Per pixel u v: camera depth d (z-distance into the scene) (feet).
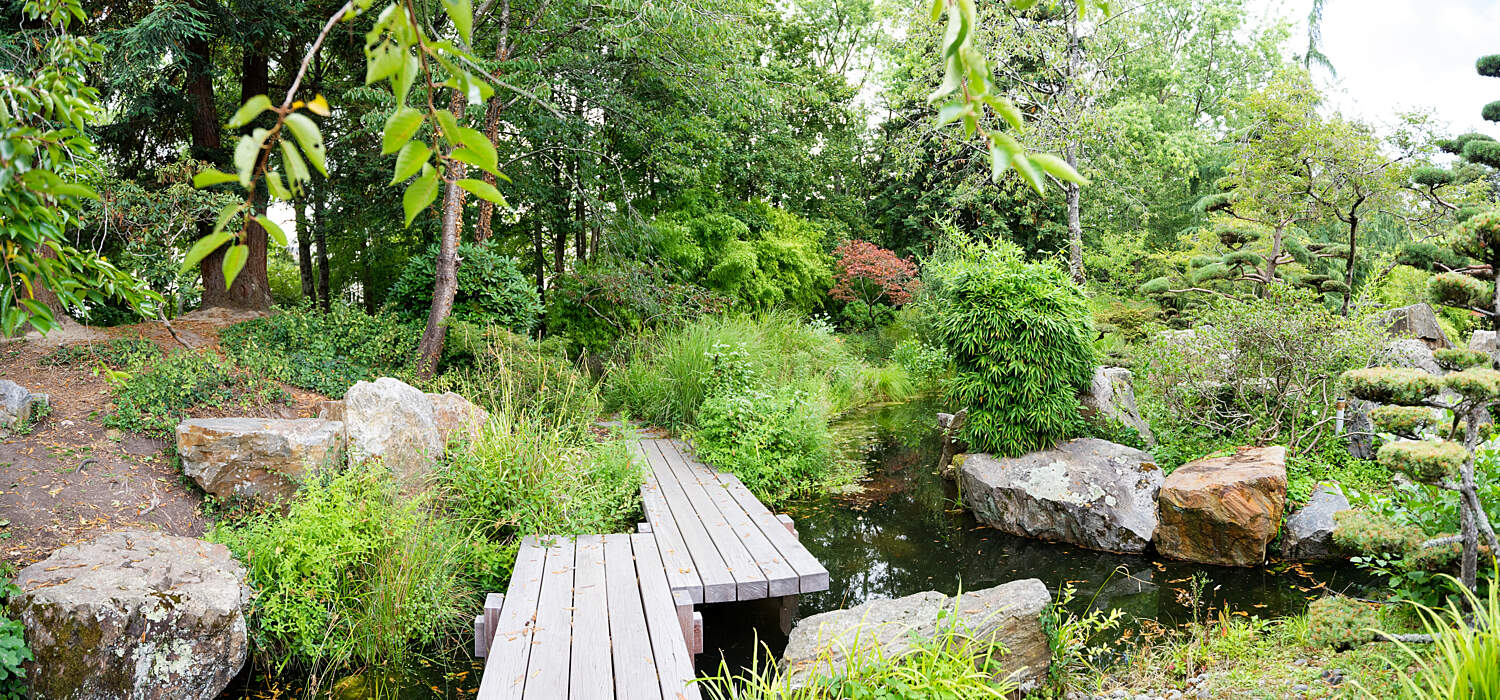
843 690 10.30
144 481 16.74
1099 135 43.60
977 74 2.83
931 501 25.40
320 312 31.09
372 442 17.98
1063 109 43.19
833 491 26.45
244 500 16.58
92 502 15.66
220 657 12.04
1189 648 13.79
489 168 2.98
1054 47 43.47
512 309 32.96
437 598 14.42
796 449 26.40
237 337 27.53
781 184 61.93
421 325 31.55
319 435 17.15
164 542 13.73
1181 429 24.34
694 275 50.31
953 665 10.82
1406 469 12.06
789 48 68.44
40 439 17.25
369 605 13.82
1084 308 24.67
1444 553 12.25
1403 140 34.19
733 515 19.26
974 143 47.14
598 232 40.83
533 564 15.66
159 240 22.95
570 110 39.34
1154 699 12.44
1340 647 12.65
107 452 17.35
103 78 26.35
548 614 13.05
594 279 39.45
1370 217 39.88
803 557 16.01
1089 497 21.24
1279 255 39.88
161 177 23.82
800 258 56.65
